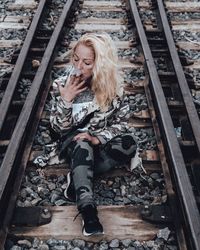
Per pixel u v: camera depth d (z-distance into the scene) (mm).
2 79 5156
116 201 3586
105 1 7473
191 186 3434
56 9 7137
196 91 5152
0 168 3527
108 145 3629
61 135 3607
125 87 5086
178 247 3170
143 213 3404
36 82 4664
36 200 3564
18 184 3629
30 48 5703
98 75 3234
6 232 3234
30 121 4215
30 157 3982
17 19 6766
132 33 6461
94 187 3699
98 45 3184
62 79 3502
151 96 4836
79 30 6516
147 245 3213
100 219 3383
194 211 3193
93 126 3520
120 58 5801
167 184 3654
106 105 3406
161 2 6965
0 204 3264
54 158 3822
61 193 3650
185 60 5684
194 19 6902
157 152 4102
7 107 4359
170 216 3404
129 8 7062
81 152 3430
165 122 4078
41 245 3195
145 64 5348
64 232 3289
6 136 4238
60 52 5887
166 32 6082
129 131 4379
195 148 4070
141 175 3816
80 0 7465
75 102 3457
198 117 4309
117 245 3193
